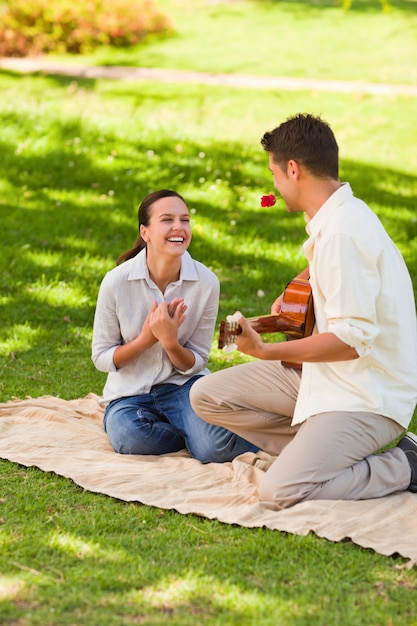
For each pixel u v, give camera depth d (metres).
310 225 4.25
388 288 4.18
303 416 4.36
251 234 9.64
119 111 15.03
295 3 26.00
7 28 20.42
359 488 4.27
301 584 3.49
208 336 5.30
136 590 3.41
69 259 8.82
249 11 25.16
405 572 3.61
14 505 4.21
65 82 17.48
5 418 5.41
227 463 4.87
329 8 25.14
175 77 18.45
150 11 22.28
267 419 4.79
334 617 3.26
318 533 3.88
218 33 22.75
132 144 12.23
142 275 5.07
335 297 4.09
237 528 4.00
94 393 6.10
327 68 19.53
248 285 8.50
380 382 4.30
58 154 11.66
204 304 5.20
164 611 3.27
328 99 16.81
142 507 4.21
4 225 9.58
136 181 11.07
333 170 4.27
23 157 11.54
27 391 6.04
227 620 3.21
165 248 4.96
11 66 19.05
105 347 5.21
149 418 5.04
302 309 4.47
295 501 4.19
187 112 15.44
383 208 10.73
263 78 18.61
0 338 7.06
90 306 7.83
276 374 4.74
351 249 4.08
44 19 20.48
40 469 4.68
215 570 3.59
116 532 3.95
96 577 3.48
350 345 4.08
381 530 3.90
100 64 19.62
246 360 6.76
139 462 4.82
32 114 12.92
